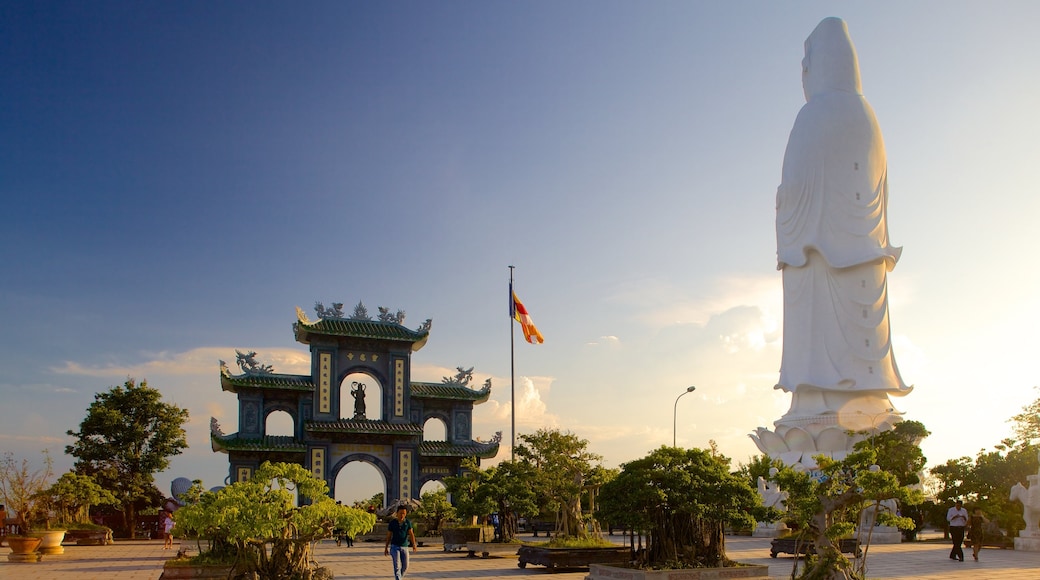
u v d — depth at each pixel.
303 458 78.19
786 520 29.78
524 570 40.12
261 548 31.09
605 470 46.56
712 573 29.97
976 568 40.03
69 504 63.03
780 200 87.56
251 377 78.25
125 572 41.47
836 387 81.50
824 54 88.44
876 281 83.75
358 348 82.12
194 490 38.44
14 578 38.25
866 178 84.44
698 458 31.95
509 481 51.69
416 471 81.50
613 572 30.52
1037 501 54.47
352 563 44.44
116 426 82.75
